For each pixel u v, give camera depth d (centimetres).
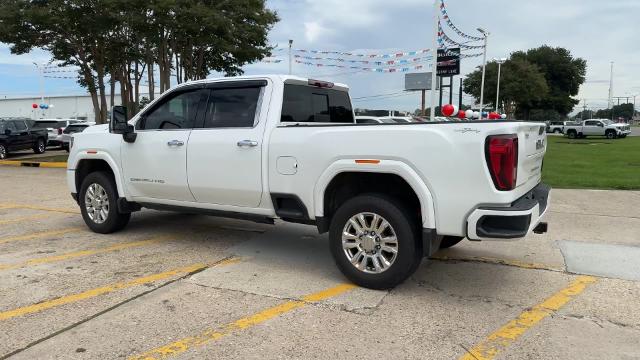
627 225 766
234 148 553
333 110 655
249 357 357
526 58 7600
